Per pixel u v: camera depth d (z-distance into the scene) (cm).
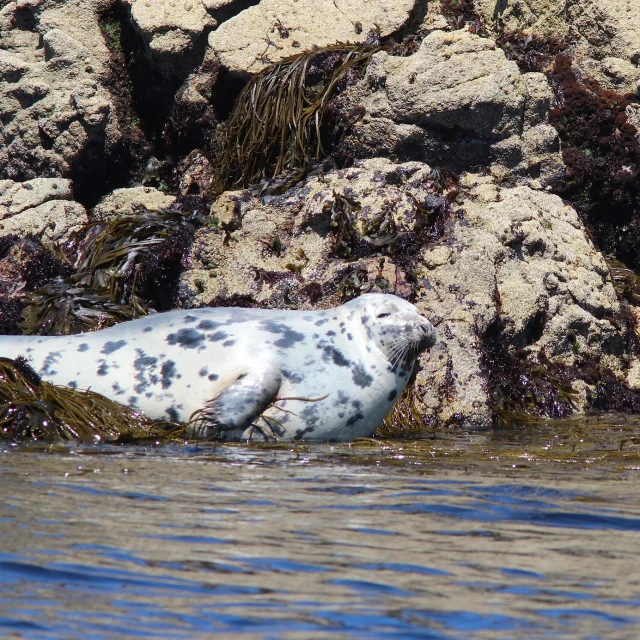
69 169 5050
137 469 2295
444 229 4156
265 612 1369
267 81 4841
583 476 2423
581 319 4150
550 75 5069
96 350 3108
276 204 4250
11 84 5166
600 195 4875
